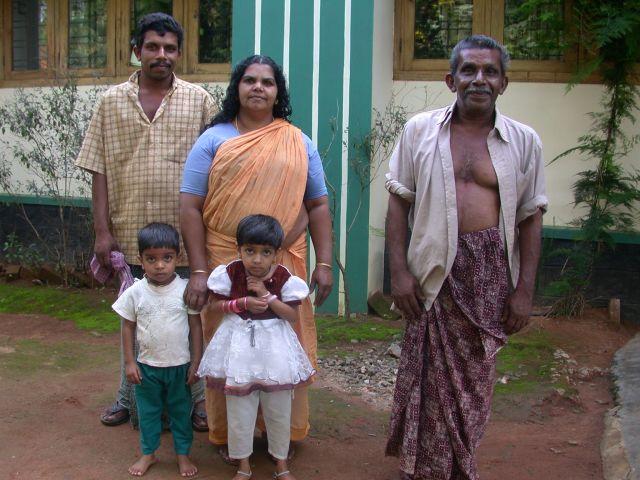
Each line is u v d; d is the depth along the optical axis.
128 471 3.20
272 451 3.08
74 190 7.01
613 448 3.46
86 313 6.07
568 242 5.72
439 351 2.88
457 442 2.86
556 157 5.69
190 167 3.07
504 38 5.86
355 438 3.64
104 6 7.02
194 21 6.62
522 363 4.70
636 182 5.54
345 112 5.61
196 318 3.10
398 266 2.95
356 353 5.00
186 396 3.15
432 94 6.01
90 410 3.91
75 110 6.52
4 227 7.59
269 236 2.82
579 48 5.64
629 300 5.61
